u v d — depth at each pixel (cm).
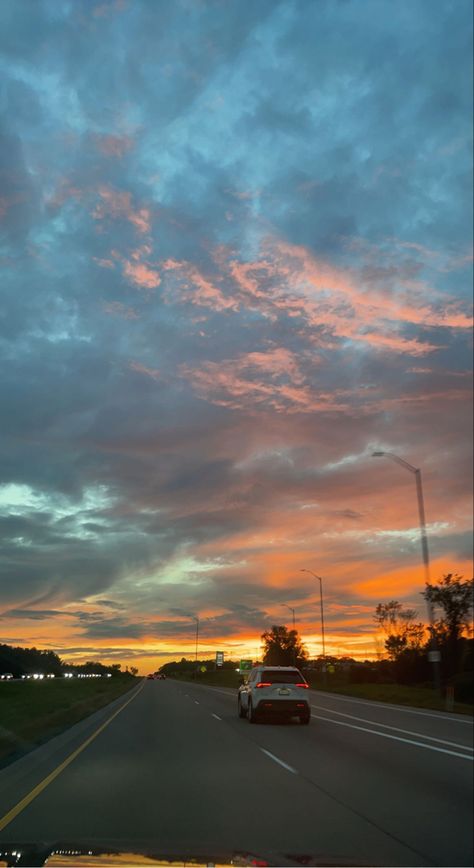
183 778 1308
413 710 3584
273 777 1329
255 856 561
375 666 8644
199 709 3484
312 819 962
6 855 520
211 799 1098
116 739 2023
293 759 1595
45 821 927
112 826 900
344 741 2008
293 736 2134
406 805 1075
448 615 6325
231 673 14312
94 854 527
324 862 559
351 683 7531
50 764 1493
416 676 6669
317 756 1653
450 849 812
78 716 2905
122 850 554
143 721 2711
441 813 1020
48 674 17075
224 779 1301
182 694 5459
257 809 1025
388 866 728
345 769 1446
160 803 1062
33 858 507
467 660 6097
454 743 1997
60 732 2245
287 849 787
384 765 1520
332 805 1065
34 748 1788
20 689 5906
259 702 2577
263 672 2655
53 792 1152
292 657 11338
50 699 4300
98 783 1246
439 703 4003
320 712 3347
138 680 12456
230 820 947
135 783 1249
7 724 2350
